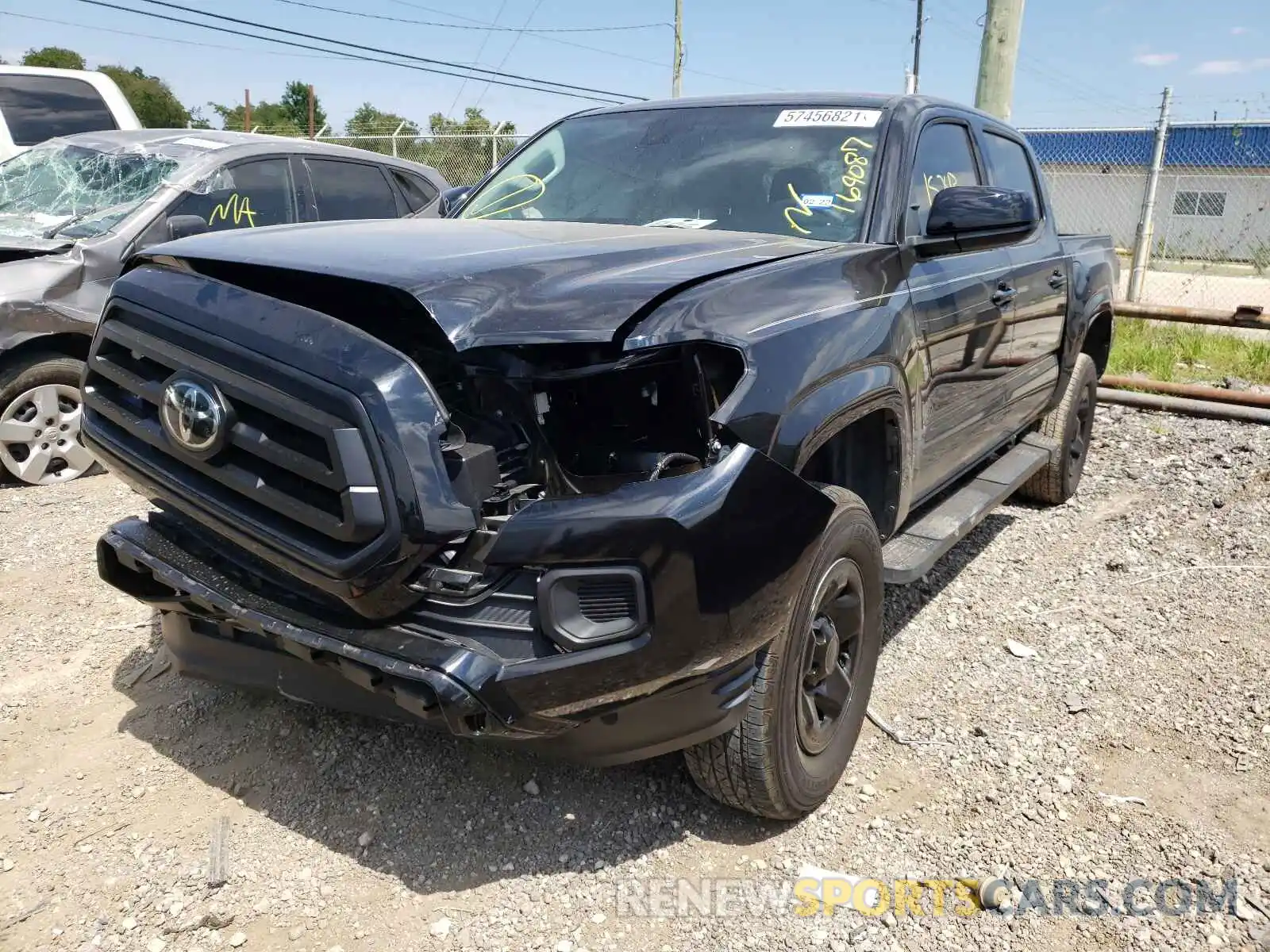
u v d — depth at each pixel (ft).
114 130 27.12
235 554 8.74
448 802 9.75
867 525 9.76
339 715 11.07
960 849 9.41
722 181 12.31
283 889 8.60
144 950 7.92
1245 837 9.61
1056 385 17.40
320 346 7.59
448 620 7.68
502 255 8.68
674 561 7.36
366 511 7.26
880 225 11.42
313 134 86.94
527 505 7.60
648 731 8.07
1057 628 13.99
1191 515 18.48
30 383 18.53
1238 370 31.09
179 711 11.14
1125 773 10.63
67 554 15.39
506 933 8.22
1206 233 85.76
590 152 13.53
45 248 18.90
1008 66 28.02
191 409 8.06
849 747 10.13
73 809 9.52
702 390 8.06
